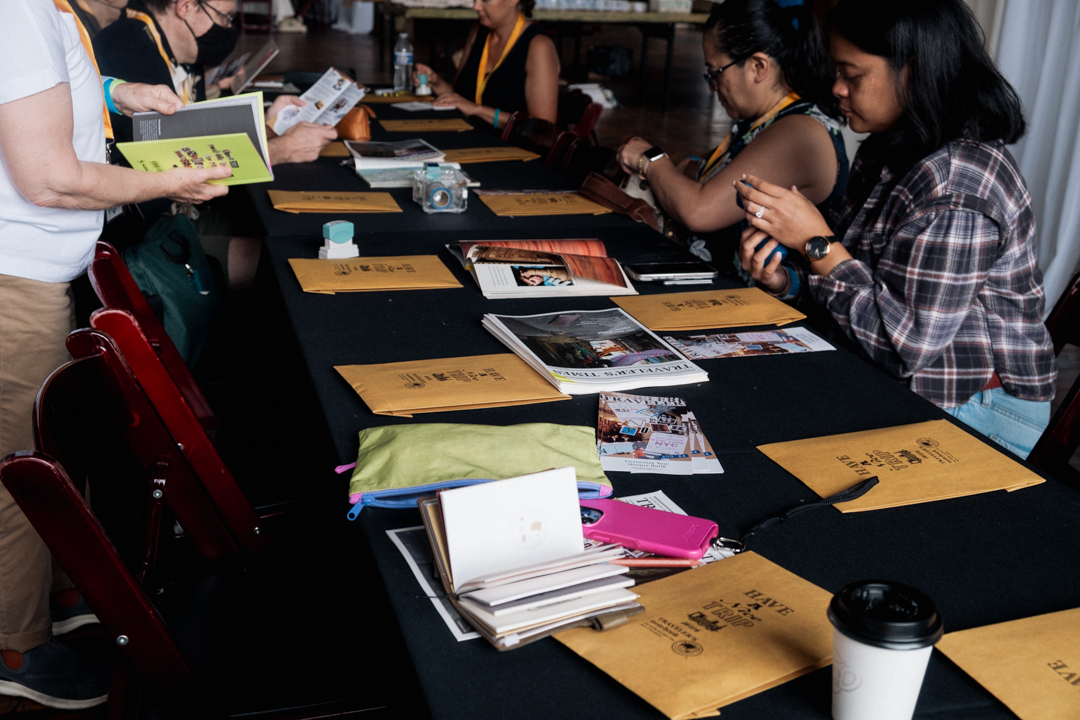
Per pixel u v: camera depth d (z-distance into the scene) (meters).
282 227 2.06
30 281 1.51
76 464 1.06
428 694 0.73
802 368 1.45
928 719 0.72
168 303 2.04
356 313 1.58
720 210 2.15
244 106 1.92
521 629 0.77
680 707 0.71
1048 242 3.87
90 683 1.66
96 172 1.49
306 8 12.08
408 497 0.99
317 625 1.25
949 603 0.88
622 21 7.59
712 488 1.07
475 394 1.25
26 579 1.57
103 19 2.42
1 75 1.29
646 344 1.47
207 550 1.40
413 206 2.31
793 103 2.19
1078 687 0.75
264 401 1.89
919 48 1.53
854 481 1.09
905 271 1.58
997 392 1.70
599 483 1.02
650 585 0.88
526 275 1.77
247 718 1.00
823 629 0.81
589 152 2.77
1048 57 3.73
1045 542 0.99
